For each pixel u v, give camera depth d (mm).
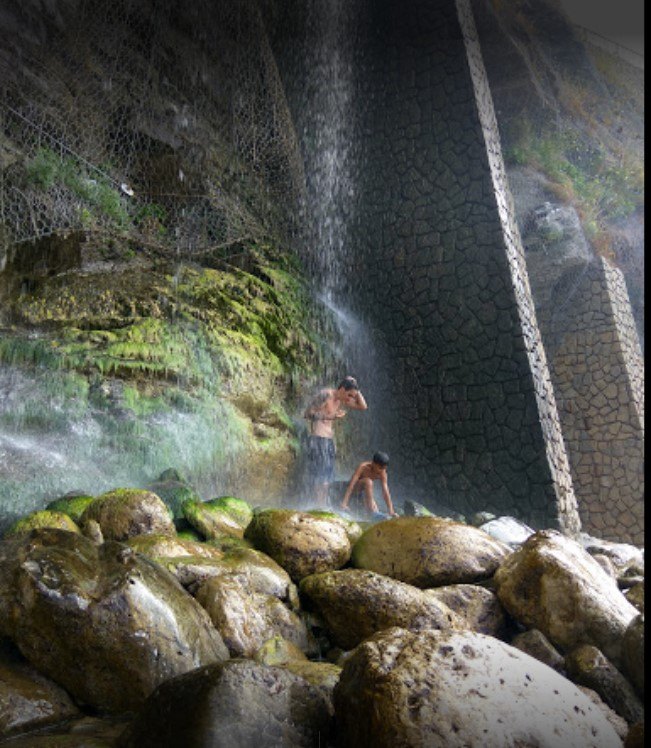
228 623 3365
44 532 3088
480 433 10383
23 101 9383
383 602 3719
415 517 4707
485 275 10844
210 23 12438
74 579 2828
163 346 8492
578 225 16781
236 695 2324
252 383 9289
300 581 4227
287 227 12570
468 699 2303
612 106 21484
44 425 6875
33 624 2734
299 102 13570
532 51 19609
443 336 10992
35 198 9016
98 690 2742
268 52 13008
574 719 2414
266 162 12672
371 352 11508
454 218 11305
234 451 8469
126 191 10484
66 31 10305
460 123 11594
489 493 10141
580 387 15578
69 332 8125
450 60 11930
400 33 12555
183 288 9625
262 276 11102
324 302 12000
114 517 4488
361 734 2340
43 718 2596
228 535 4969
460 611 3986
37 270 8703
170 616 2906
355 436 11141
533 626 3904
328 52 13352
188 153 11367
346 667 2557
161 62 11570
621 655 3562
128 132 10828
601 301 15789
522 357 10297
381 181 12164
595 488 14961
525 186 18281
